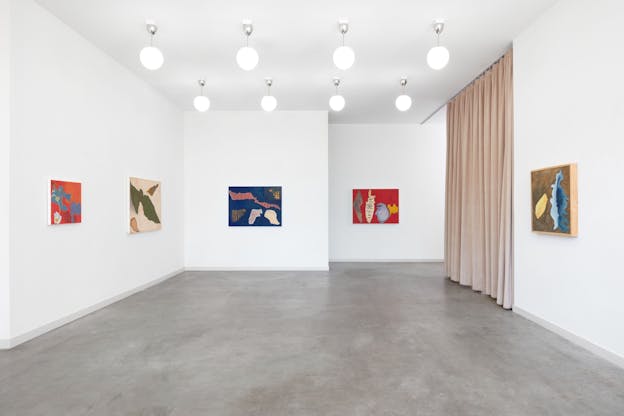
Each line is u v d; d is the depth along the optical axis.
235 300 5.11
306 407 2.35
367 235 8.95
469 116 5.98
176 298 5.23
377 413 2.28
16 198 3.41
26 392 2.54
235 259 7.58
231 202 7.58
